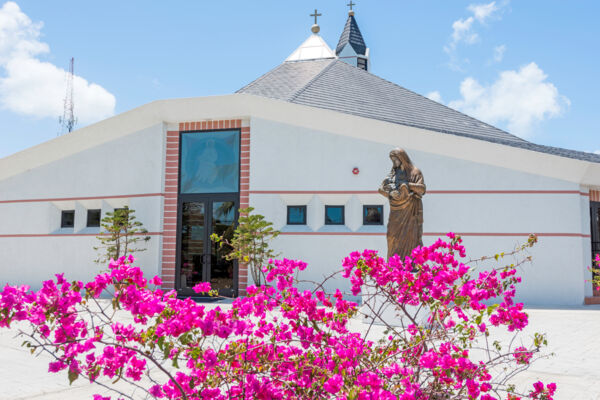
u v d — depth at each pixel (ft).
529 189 45.14
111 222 48.26
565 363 20.18
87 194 52.37
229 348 9.37
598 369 19.13
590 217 48.73
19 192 55.57
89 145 52.85
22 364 20.49
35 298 7.73
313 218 47.32
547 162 44.62
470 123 58.85
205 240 48.70
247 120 49.47
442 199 45.75
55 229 54.54
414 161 46.50
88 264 51.49
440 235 45.42
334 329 10.46
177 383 8.54
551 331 28.81
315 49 88.33
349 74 66.49
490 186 45.42
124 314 31.48
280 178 47.73
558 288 43.98
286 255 46.93
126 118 50.75
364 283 10.71
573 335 27.37
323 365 9.41
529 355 10.36
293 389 9.23
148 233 49.03
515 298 44.37
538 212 44.83
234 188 48.91
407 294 10.55
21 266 54.29
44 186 54.54
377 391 7.84
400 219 29.27
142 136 50.90
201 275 48.32
